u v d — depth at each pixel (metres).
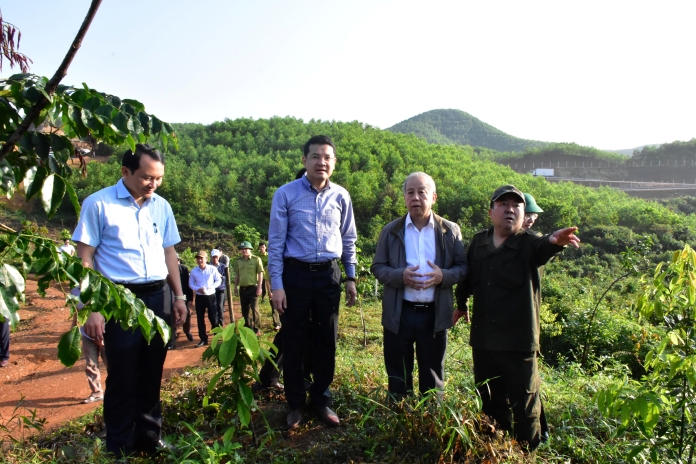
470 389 3.14
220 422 3.28
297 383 3.32
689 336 2.80
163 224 3.10
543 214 40.62
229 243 33.44
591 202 47.59
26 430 3.99
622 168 98.31
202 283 8.24
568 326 8.73
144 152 2.77
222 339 2.50
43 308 11.10
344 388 3.95
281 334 3.62
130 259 2.81
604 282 21.64
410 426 2.96
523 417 3.08
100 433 3.48
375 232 38.72
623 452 3.12
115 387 2.77
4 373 6.43
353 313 11.01
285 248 3.37
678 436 2.83
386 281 3.41
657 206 45.97
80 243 2.69
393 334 3.45
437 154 66.44
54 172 1.78
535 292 3.17
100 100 1.72
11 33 2.23
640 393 2.61
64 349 1.90
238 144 68.31
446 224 3.56
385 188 46.44
